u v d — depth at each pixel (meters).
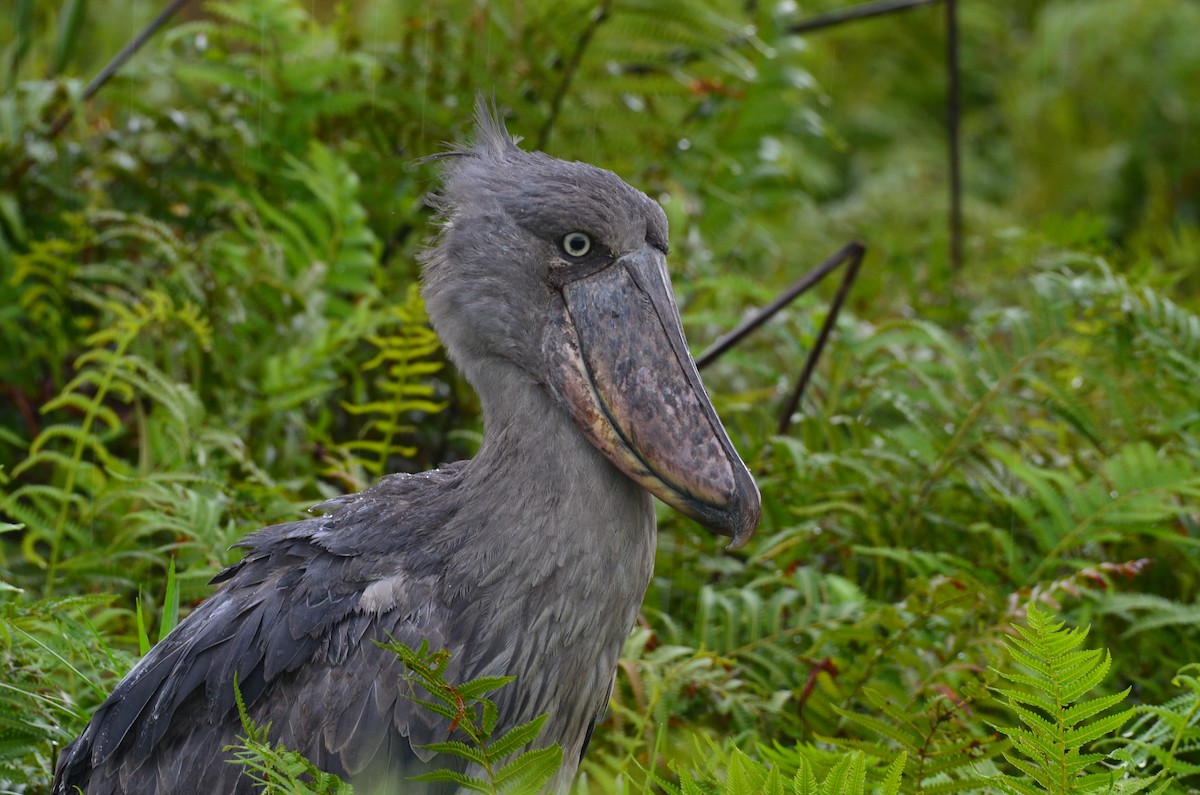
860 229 13.69
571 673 5.47
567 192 5.57
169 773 5.36
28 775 6.02
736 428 9.38
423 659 4.75
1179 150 16.17
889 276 11.66
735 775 4.98
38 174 9.52
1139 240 14.41
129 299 8.70
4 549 7.78
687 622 7.87
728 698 6.59
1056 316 8.52
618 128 10.49
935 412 9.21
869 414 8.82
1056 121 16.42
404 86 10.12
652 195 10.45
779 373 9.63
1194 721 5.92
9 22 13.23
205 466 7.48
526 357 5.54
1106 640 7.53
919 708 6.50
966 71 18.14
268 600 5.39
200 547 6.86
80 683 6.56
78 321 8.95
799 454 8.06
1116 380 9.30
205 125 10.02
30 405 8.73
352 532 5.51
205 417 8.05
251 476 7.72
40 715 5.89
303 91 9.97
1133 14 17.02
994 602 7.04
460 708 4.76
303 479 7.99
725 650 7.24
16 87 9.84
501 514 5.37
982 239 11.62
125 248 9.37
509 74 10.22
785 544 7.59
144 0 13.85
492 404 5.62
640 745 6.48
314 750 5.21
